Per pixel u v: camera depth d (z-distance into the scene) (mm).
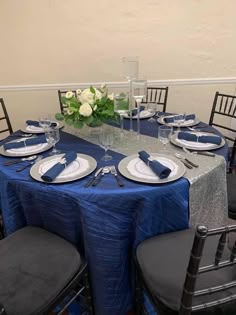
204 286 918
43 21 2691
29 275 1007
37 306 898
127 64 1713
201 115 3082
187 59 2848
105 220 1073
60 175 1167
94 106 1429
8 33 2729
